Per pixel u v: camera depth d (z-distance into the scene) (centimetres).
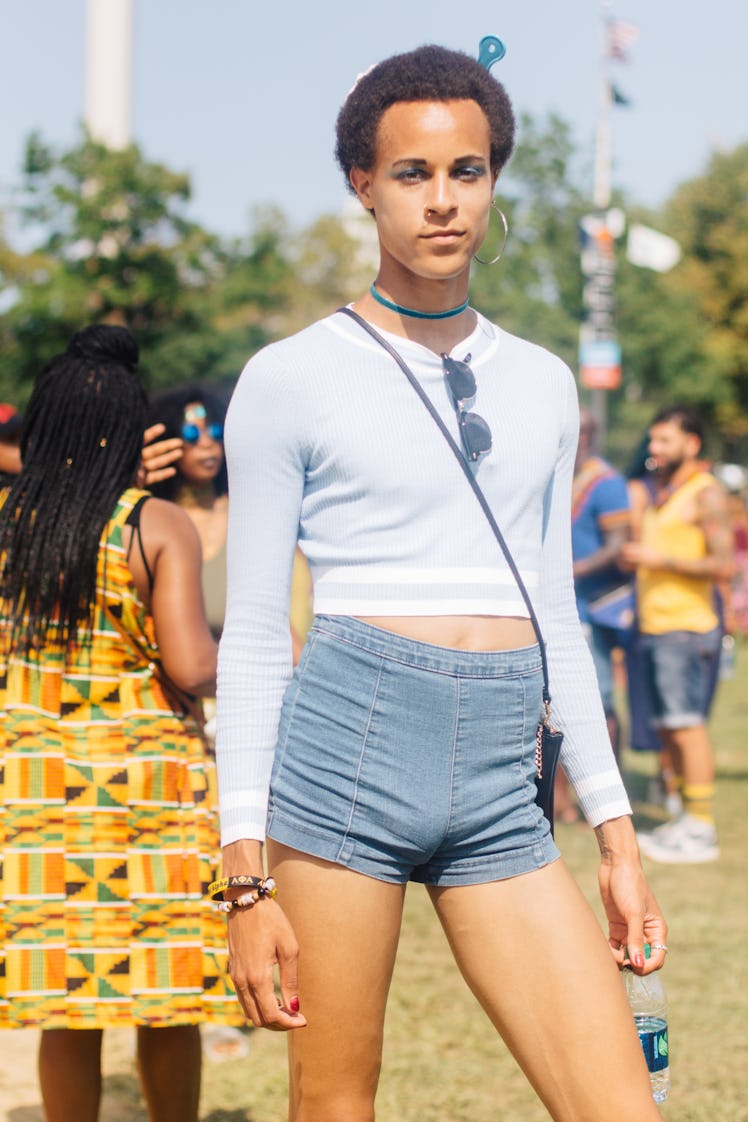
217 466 404
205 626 288
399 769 211
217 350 2070
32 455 293
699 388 3047
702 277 4188
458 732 212
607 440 2975
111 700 284
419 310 218
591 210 2369
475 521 214
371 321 220
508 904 214
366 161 217
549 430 222
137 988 275
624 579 697
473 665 212
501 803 215
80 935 275
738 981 477
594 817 232
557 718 233
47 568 280
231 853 212
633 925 225
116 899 277
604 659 711
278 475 214
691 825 671
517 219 2370
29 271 2034
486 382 221
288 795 215
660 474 694
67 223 2016
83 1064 297
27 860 274
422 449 212
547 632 233
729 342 4072
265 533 215
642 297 2970
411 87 213
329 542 215
